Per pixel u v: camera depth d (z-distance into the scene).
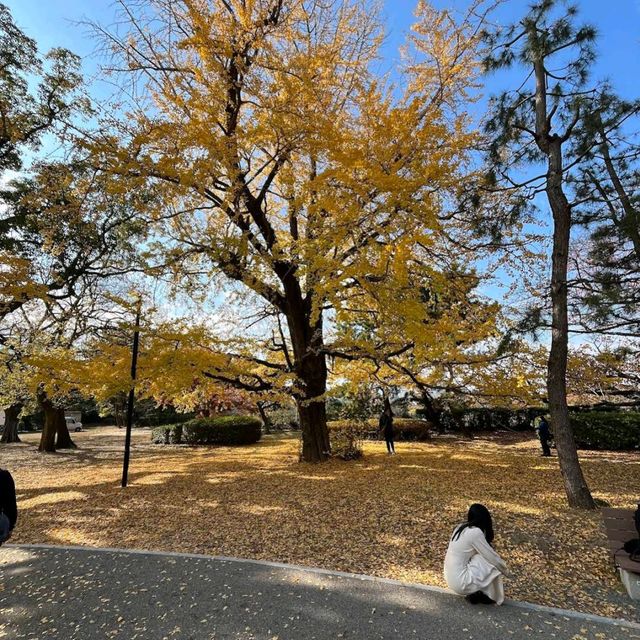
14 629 3.49
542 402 10.59
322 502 7.39
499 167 8.12
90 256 11.73
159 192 7.61
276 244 8.39
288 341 14.03
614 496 7.68
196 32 7.23
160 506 7.59
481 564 3.81
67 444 19.81
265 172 11.36
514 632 3.33
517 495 7.59
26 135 9.83
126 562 4.91
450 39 8.55
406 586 4.16
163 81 8.07
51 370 8.84
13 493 4.53
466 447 14.35
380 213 7.64
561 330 7.29
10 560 5.05
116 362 9.14
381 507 6.99
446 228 9.16
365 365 12.04
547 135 7.80
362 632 3.34
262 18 7.70
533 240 9.24
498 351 7.81
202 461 13.03
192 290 9.50
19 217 9.65
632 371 11.69
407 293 7.80
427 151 8.09
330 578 4.36
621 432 13.65
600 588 4.23
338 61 8.84
